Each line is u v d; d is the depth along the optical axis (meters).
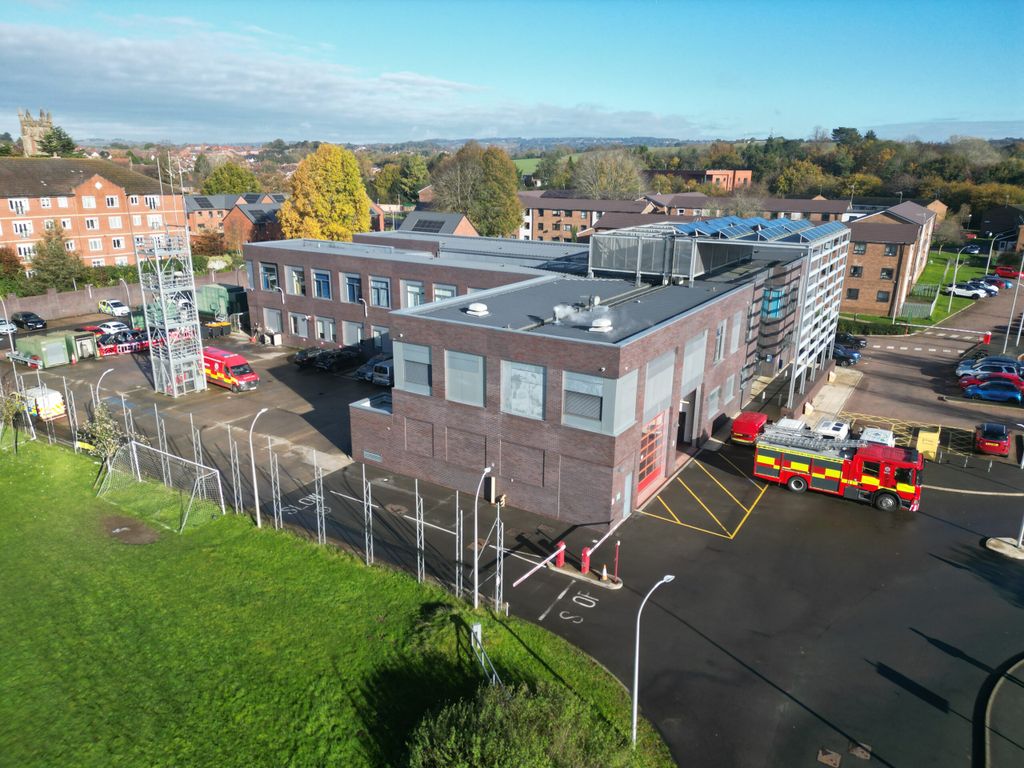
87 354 56.09
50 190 84.81
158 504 32.28
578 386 29.08
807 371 49.88
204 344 61.38
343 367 54.22
